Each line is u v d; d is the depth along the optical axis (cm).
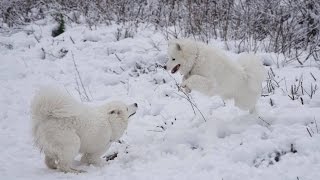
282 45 909
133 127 654
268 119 607
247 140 550
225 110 674
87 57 956
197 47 605
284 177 450
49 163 517
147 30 1073
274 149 519
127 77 862
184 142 580
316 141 516
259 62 625
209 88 599
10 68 912
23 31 1145
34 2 1277
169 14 1120
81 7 1209
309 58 875
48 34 1120
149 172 498
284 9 1012
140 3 1197
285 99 671
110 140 562
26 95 801
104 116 545
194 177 468
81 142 523
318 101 641
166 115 682
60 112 487
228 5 1059
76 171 509
